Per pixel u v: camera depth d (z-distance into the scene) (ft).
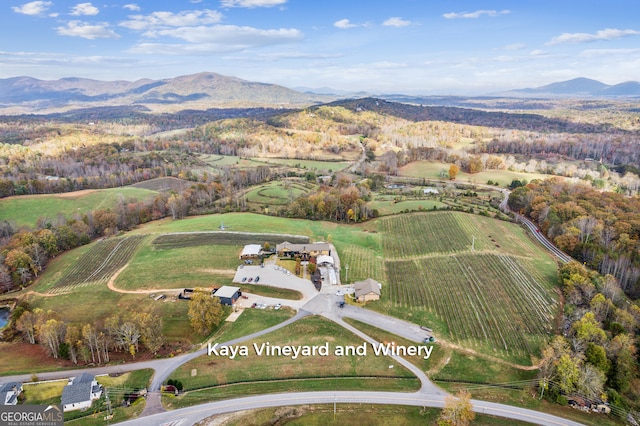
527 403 261.24
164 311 365.20
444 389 272.72
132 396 264.31
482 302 374.84
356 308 368.68
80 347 303.07
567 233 503.61
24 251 467.11
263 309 366.84
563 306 367.04
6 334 353.31
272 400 260.42
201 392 268.41
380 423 241.76
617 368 282.77
